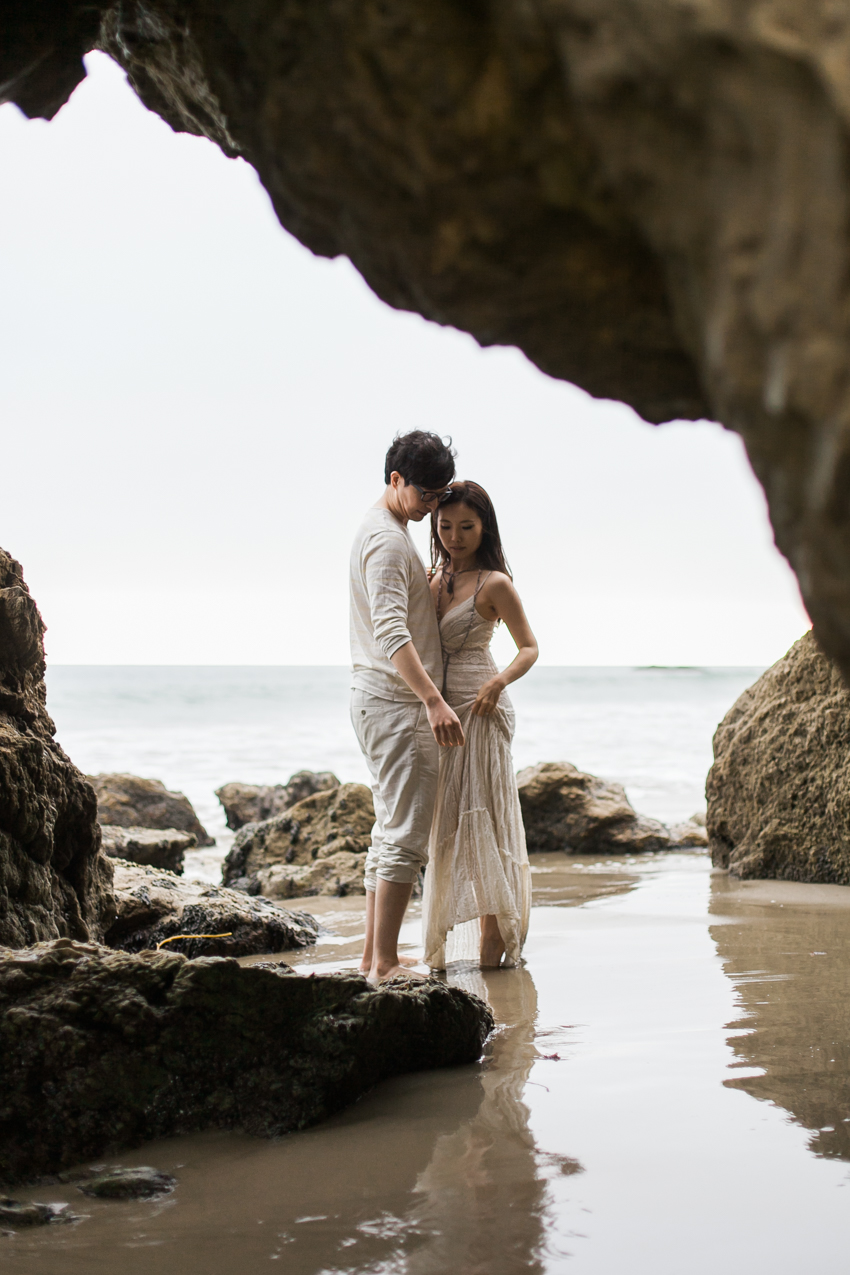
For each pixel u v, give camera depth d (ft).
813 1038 9.57
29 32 6.49
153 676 185.68
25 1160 7.27
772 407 3.14
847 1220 6.08
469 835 13.76
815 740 19.83
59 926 12.07
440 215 4.51
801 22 2.85
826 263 2.87
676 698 127.54
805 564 3.45
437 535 14.24
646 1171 6.85
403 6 4.12
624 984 12.10
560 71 3.77
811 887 18.76
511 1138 7.54
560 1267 5.67
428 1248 5.93
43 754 12.12
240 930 15.44
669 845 25.98
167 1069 7.94
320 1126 7.94
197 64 6.27
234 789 34.01
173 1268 5.76
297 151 5.00
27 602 12.84
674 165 3.32
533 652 14.02
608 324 4.58
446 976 13.20
